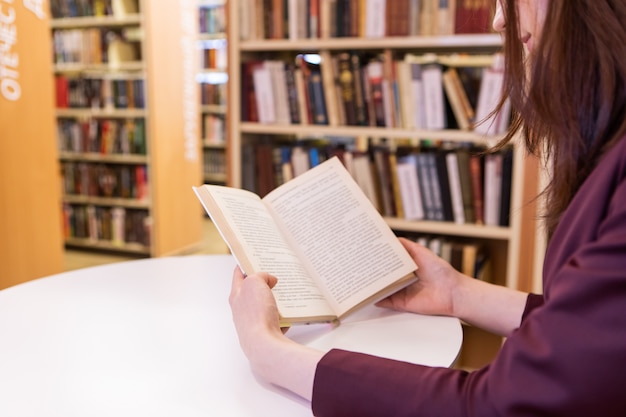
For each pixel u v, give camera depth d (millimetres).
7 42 2797
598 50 618
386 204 2473
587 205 602
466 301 1053
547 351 545
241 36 2613
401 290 1104
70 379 816
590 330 530
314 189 1137
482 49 2482
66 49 4637
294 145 2744
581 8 621
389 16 2361
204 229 5562
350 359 696
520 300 1021
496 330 1026
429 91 2352
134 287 1225
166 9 4293
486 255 2545
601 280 529
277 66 2570
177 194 4574
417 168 2406
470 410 584
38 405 743
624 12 601
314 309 947
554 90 650
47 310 1082
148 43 4172
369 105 2455
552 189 729
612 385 519
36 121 2996
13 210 2891
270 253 977
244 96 2654
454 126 2402
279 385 764
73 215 4797
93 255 4723
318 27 2477
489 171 2314
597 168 622
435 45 2352
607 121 630
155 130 4297
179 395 775
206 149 6043
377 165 2467
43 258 3086
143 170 4520
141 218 4547
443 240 2469
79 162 4836
